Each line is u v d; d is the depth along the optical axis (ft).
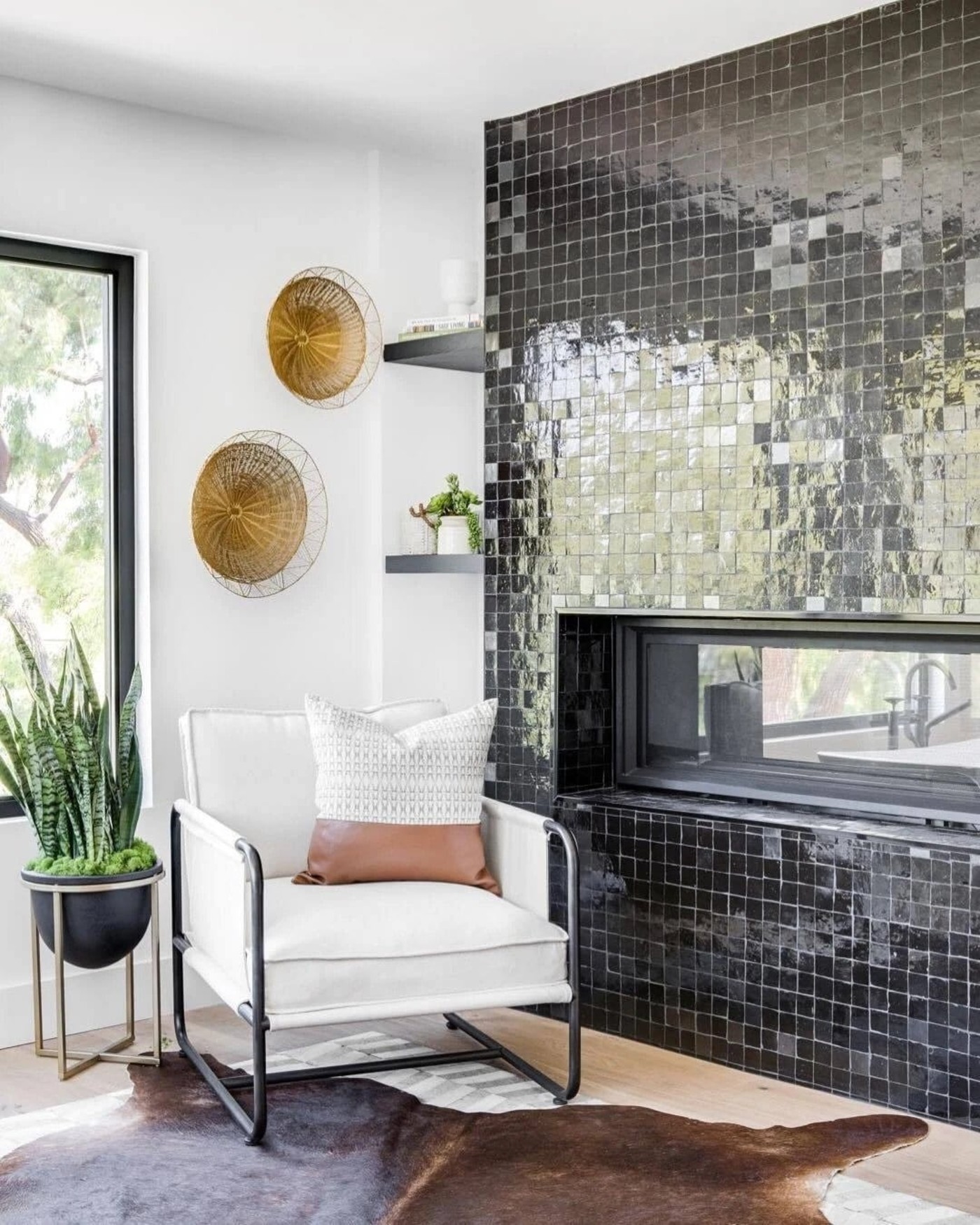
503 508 13.14
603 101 12.30
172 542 12.67
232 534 12.75
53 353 12.28
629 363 12.17
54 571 12.30
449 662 14.39
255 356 13.19
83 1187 8.82
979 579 10.04
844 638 11.57
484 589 13.37
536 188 12.82
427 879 10.88
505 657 13.15
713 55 11.51
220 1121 9.92
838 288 10.81
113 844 11.15
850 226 10.74
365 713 11.85
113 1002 12.19
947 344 10.20
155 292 12.54
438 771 11.02
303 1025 9.32
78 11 10.40
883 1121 10.11
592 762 13.03
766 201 11.23
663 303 11.92
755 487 11.32
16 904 11.67
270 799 11.32
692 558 11.73
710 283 11.60
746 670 12.26
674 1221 8.40
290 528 13.07
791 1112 10.30
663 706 12.89
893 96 10.49
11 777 11.05
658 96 11.92
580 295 12.53
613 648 13.15
